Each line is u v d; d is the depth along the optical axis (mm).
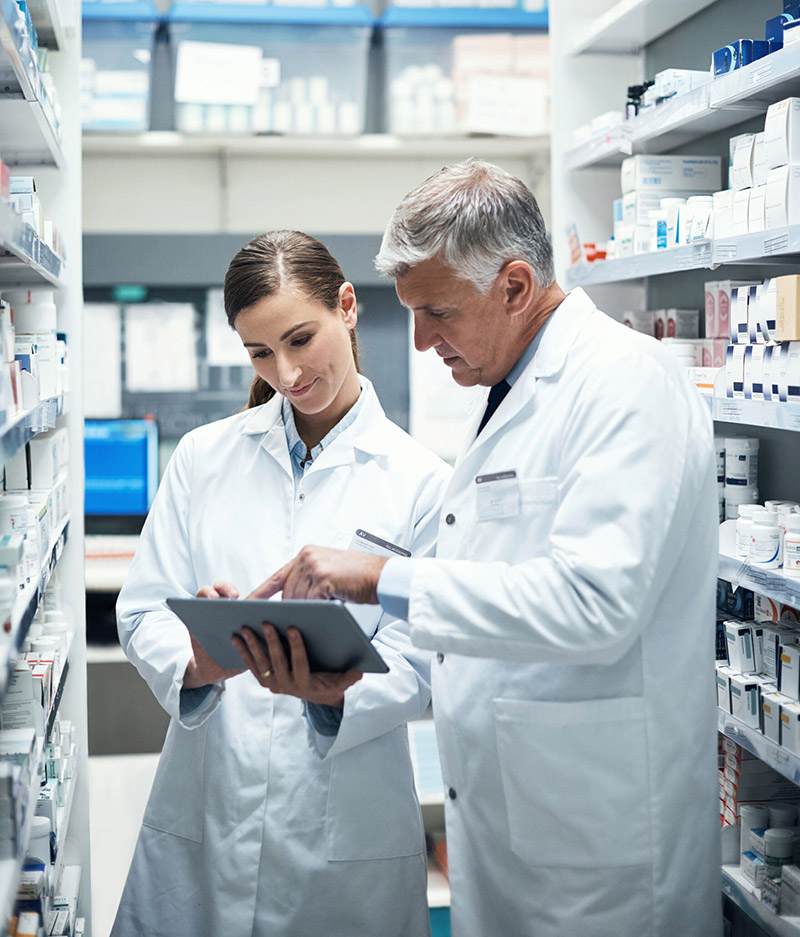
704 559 1605
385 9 3598
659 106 2328
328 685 1601
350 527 1839
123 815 3332
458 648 1436
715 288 2361
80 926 2361
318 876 1760
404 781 1847
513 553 1595
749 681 2125
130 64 3535
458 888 1710
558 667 1565
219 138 3660
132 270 3742
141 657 1797
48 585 2447
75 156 2520
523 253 1517
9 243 1336
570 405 1559
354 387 1930
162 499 1948
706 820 1639
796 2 1955
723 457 2393
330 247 3838
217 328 3996
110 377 3963
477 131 3680
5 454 1297
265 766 1762
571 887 1569
